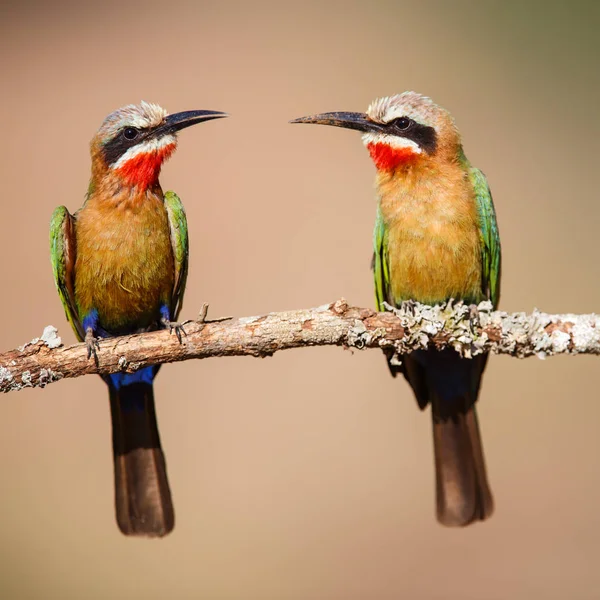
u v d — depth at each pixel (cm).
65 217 1117
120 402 1129
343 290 1764
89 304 1138
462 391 1180
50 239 1120
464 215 1145
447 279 1157
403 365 1175
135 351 986
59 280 1129
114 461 1141
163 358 990
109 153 1129
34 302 1686
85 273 1123
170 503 1141
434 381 1174
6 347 1630
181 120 1147
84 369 988
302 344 992
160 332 990
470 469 1191
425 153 1153
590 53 2244
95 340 991
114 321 1159
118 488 1141
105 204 1120
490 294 1207
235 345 986
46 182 1878
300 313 991
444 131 1159
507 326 1006
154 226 1128
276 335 984
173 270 1156
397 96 1192
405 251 1159
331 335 991
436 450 1198
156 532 1138
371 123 1181
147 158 1125
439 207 1143
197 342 984
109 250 1114
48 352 981
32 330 1658
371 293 1761
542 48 2266
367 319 999
